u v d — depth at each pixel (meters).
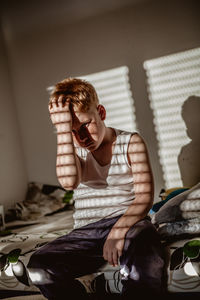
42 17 2.87
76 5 2.77
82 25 2.78
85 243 1.27
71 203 2.65
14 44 2.98
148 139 2.69
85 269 1.28
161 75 2.60
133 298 1.12
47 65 2.90
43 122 2.95
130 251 1.14
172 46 2.56
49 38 2.88
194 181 2.60
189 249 1.26
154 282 1.14
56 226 2.07
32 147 3.01
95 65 2.77
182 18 2.51
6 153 2.78
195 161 2.58
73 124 1.30
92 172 1.35
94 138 1.29
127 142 1.30
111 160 1.31
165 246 1.33
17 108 3.01
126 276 1.15
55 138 2.92
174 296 1.27
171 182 2.66
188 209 1.38
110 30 2.71
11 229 2.15
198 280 1.23
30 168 3.02
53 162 2.95
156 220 1.47
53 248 1.27
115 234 1.17
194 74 2.52
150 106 2.66
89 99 1.30
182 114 2.58
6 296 1.55
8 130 2.85
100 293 1.35
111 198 1.31
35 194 2.80
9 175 2.78
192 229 1.36
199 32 2.48
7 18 2.96
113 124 2.77
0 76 2.85
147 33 2.61
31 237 1.80
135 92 2.68
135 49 2.65
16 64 2.99
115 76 2.73
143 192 1.24
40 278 1.23
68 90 1.33
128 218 1.19
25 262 1.48
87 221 1.34
